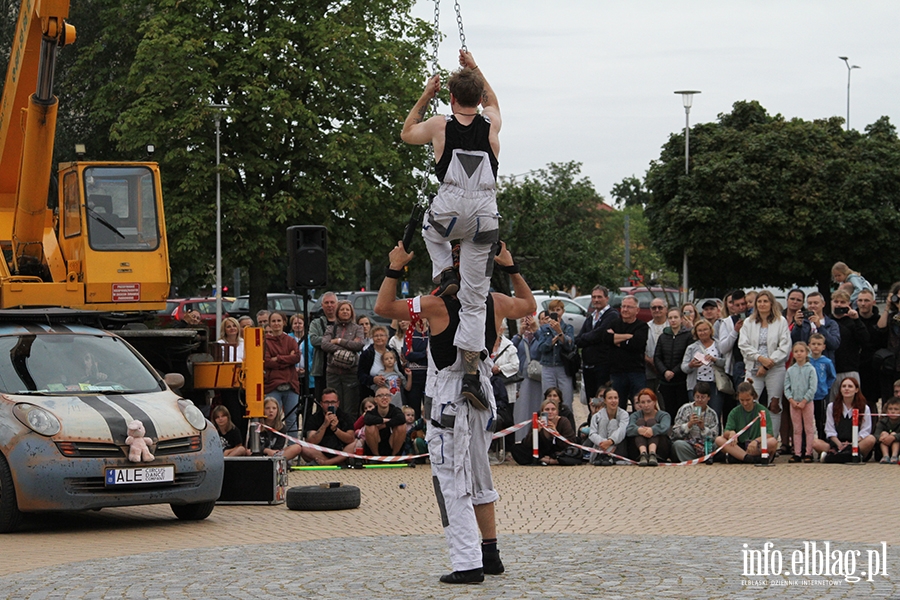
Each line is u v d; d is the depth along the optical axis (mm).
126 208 15977
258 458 13297
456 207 7426
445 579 7762
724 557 8805
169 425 11656
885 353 17297
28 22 14906
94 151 43125
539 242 43688
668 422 17000
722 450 16844
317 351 19453
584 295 46469
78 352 12445
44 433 11039
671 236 45594
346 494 12766
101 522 11992
